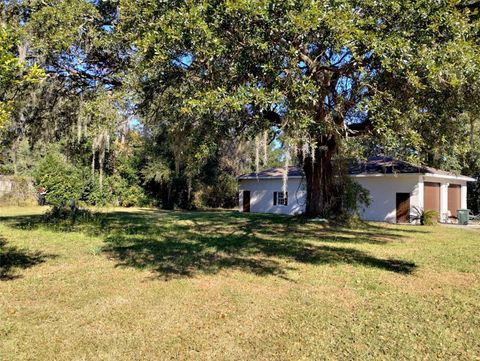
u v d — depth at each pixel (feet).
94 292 20.20
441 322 16.34
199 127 25.43
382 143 23.36
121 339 14.35
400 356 13.20
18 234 41.50
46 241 36.96
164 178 93.15
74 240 37.78
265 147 28.35
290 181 83.25
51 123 40.70
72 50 32.91
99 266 26.40
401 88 20.68
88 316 16.67
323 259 29.73
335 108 24.93
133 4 20.16
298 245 36.70
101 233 43.29
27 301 18.66
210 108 18.97
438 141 25.07
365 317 16.85
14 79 19.30
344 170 55.26
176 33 18.01
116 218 62.54
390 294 20.34
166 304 18.34
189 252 32.09
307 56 22.18
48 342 14.03
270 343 14.15
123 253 31.30
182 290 20.65
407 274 24.97
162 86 25.21
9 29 18.81
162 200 99.76
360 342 14.29
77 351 13.35
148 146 88.89
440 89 21.58
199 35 17.98
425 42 19.08
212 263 27.76
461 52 18.21
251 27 18.49
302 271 25.53
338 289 21.22
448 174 68.90
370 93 21.30
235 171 95.76
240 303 18.60
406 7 18.88
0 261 27.73
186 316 16.78
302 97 18.26
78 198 87.10
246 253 32.04
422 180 65.36
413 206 64.85
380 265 27.71
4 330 15.03
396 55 18.06
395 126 21.24
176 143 33.60
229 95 18.71
